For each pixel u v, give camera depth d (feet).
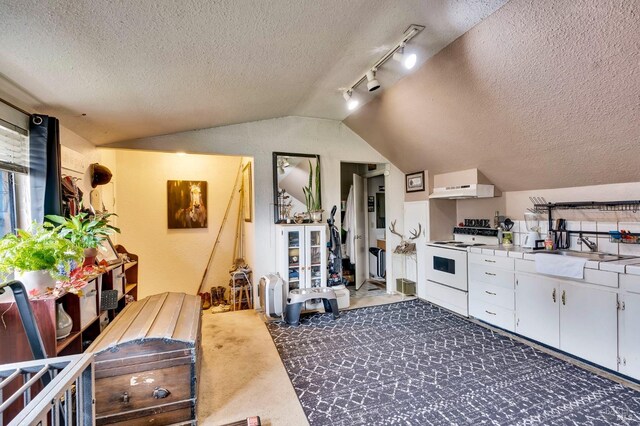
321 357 9.18
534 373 8.12
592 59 6.44
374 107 12.53
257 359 9.10
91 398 3.43
